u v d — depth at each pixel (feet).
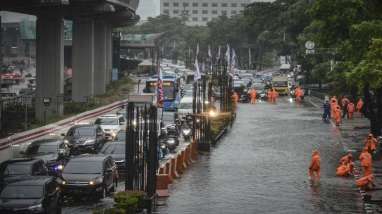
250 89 581.53
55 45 426.51
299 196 181.37
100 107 470.39
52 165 204.33
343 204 171.01
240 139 309.63
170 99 428.97
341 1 286.46
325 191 188.44
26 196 148.05
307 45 527.40
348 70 272.31
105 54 629.10
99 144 264.72
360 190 189.47
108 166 184.14
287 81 627.46
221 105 399.24
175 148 271.08
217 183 200.54
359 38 265.13
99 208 164.96
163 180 180.65
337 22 290.56
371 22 261.65
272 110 464.65
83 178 173.37
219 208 165.68
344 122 382.63
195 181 203.82
